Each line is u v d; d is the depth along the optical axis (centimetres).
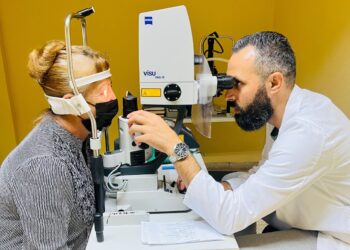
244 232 108
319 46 222
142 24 85
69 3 274
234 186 114
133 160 105
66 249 83
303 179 84
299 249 93
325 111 93
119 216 89
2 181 84
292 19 263
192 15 289
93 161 83
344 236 94
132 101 108
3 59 271
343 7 192
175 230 87
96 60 88
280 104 96
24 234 80
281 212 103
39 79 86
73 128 92
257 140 320
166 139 89
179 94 90
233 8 292
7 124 281
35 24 275
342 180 93
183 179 90
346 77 192
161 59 88
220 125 312
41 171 78
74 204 88
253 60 89
